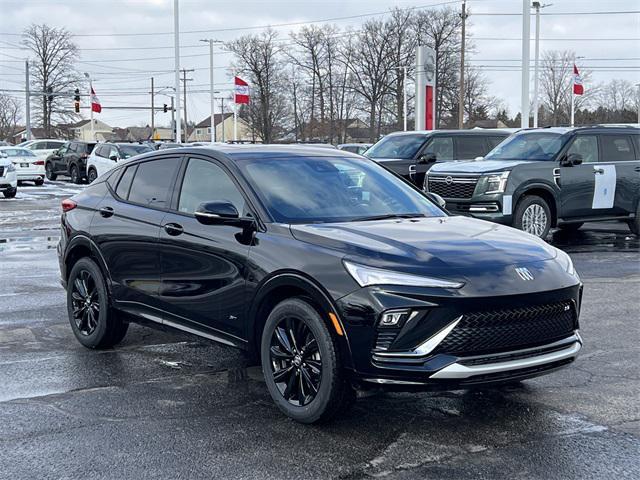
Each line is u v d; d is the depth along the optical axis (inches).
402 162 604.4
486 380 174.1
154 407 205.5
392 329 172.7
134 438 182.5
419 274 174.1
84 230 264.7
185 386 224.4
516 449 173.8
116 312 257.1
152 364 248.8
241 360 253.4
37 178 1264.8
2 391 219.9
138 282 242.8
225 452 173.5
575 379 226.7
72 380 230.8
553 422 191.2
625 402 205.8
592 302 334.6
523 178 492.7
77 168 1336.1
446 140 625.9
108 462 168.4
